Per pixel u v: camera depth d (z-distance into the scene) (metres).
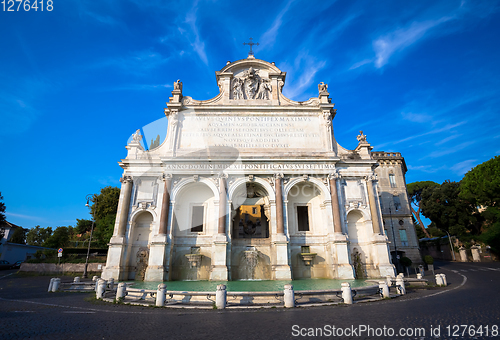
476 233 53.25
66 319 9.77
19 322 9.18
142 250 28.78
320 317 10.02
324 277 28.53
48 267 36.47
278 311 11.59
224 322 9.39
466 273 28.67
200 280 26.98
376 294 15.06
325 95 32.66
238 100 32.53
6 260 50.44
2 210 47.84
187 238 28.55
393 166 49.19
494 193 45.00
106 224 49.62
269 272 28.45
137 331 8.03
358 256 29.38
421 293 16.33
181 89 31.78
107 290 16.44
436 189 57.41
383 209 47.03
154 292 13.94
